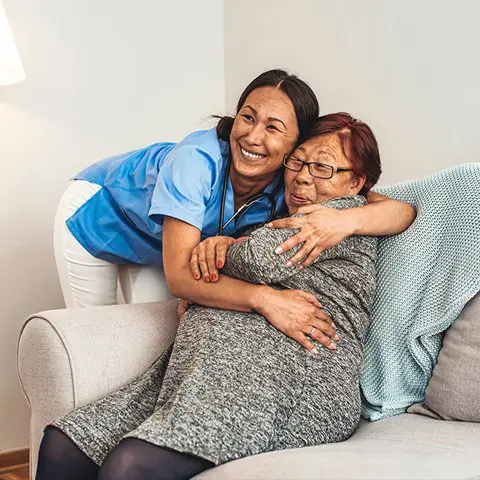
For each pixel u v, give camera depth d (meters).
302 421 1.27
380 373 1.51
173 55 2.98
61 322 1.43
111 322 1.50
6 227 2.59
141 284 2.03
